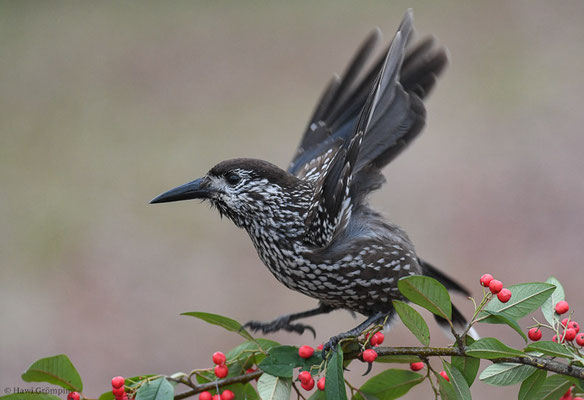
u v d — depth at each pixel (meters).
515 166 13.05
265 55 15.95
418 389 9.80
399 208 12.71
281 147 14.27
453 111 14.06
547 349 4.95
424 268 8.00
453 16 15.70
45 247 12.75
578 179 12.79
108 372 11.09
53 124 14.74
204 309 11.81
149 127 14.74
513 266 11.75
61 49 16.17
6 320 11.73
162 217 13.01
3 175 13.88
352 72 7.92
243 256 12.34
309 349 5.49
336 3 16.62
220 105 15.07
